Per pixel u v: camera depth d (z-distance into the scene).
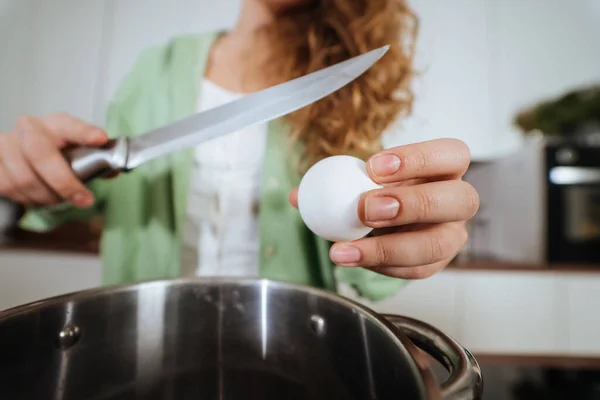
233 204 0.68
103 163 0.38
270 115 0.34
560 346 1.15
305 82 0.36
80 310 0.26
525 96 1.15
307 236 0.65
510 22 1.12
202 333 0.29
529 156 1.13
